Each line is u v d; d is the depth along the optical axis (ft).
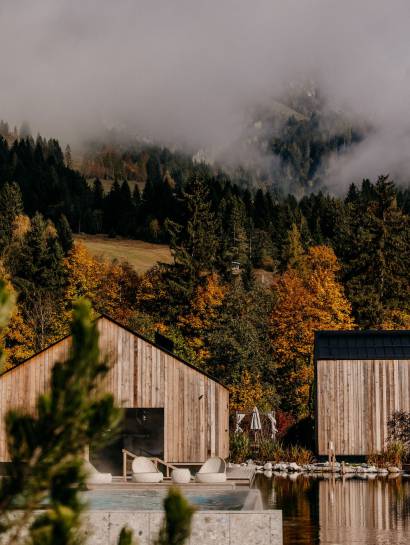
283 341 261.24
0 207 481.87
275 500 116.26
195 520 70.69
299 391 246.68
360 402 174.29
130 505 98.12
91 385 21.33
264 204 627.87
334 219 561.84
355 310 324.39
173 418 142.31
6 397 138.92
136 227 649.20
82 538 21.63
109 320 143.23
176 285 317.22
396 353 175.22
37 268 329.11
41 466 20.67
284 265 456.86
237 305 278.87
